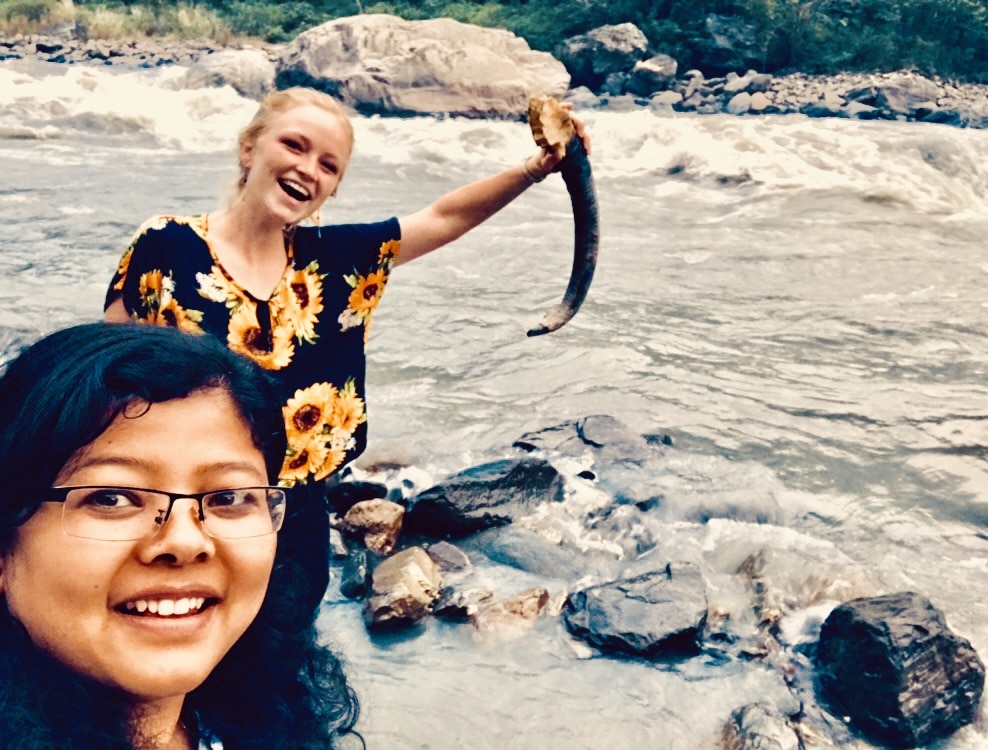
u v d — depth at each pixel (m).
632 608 3.19
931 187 11.55
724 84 21.86
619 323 6.43
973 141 13.10
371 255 2.60
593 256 2.99
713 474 4.31
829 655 2.96
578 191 2.91
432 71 16.36
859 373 5.73
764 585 3.44
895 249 8.82
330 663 1.62
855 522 3.99
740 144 12.30
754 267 8.07
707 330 6.40
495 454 4.45
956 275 8.01
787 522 3.99
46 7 22.94
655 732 2.75
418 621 3.18
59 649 0.99
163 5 24.28
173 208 8.81
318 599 2.69
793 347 6.14
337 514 3.92
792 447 4.67
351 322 2.58
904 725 2.74
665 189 11.34
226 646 1.06
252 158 2.43
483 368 5.53
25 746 0.95
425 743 2.66
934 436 4.85
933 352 6.13
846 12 25.55
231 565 1.05
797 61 23.94
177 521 1.01
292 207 2.38
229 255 2.40
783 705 2.87
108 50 21.33
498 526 3.81
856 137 12.83
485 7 24.94
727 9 24.03
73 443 0.99
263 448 1.10
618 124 13.27
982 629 3.25
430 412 4.89
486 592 3.30
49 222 8.10
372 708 2.77
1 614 1.03
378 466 4.26
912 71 24.03
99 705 1.02
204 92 14.20
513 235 8.83
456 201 2.73
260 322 2.43
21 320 5.73
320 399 2.52
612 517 3.88
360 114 16.27
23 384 1.02
